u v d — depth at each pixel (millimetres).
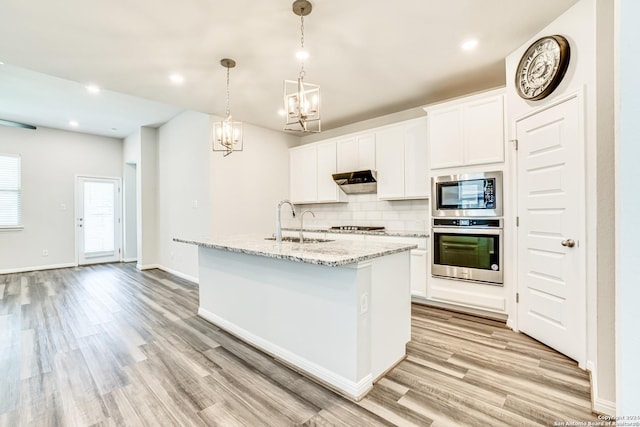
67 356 2424
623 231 690
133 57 2850
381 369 2127
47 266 6012
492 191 3029
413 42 2643
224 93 3740
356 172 4324
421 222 4172
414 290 3664
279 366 2277
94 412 1755
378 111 4453
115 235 6926
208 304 3217
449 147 3344
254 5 2146
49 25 2342
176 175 5402
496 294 3055
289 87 3557
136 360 2361
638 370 664
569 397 1854
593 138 2055
